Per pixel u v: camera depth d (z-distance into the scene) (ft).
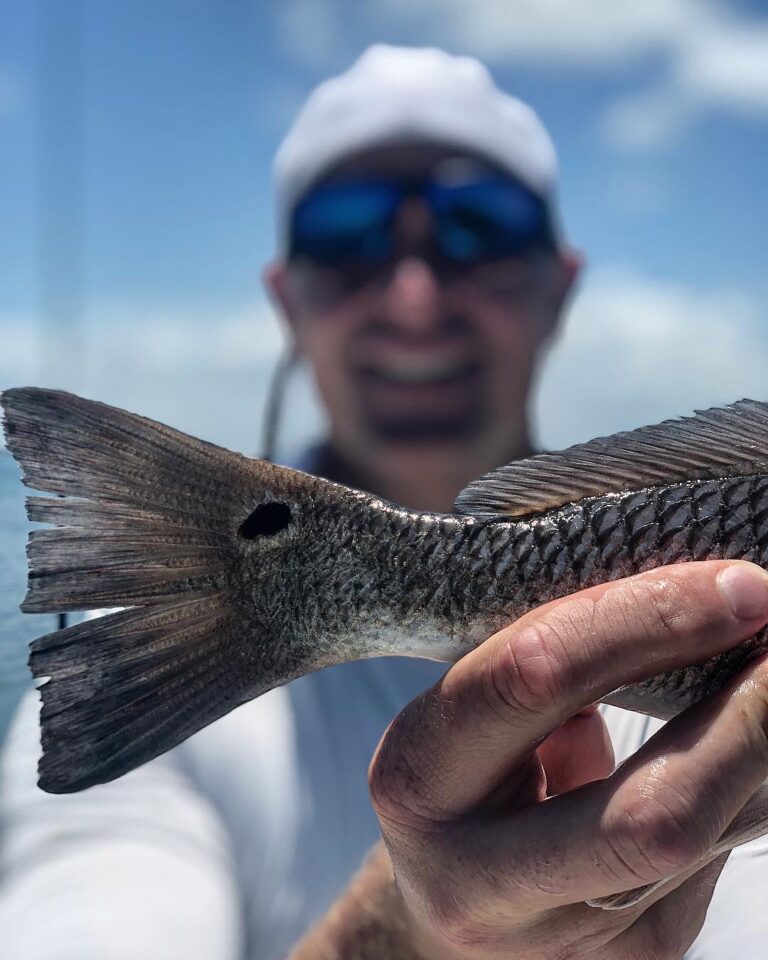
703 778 0.65
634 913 0.76
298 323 1.77
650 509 0.81
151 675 0.79
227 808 1.34
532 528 0.82
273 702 1.42
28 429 0.77
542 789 0.76
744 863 1.17
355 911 0.95
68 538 0.78
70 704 0.77
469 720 0.70
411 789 0.74
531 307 1.77
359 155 1.70
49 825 1.19
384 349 1.73
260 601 0.82
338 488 0.84
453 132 1.69
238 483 0.82
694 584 0.69
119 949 1.00
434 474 1.80
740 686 0.68
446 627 0.82
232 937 1.13
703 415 0.83
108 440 0.79
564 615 0.70
